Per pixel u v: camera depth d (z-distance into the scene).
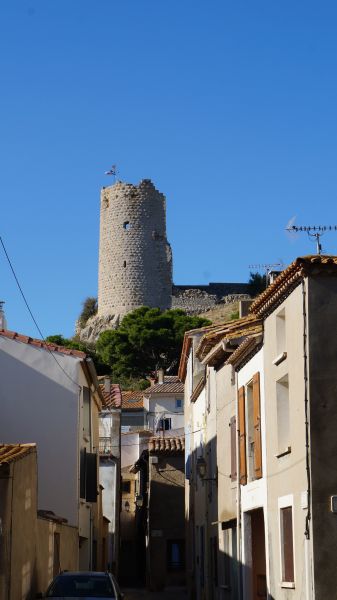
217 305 130.75
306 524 18.22
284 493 20.27
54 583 20.83
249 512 24.55
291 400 19.78
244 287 136.50
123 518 66.50
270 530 21.53
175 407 74.19
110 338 105.06
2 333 31.09
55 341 106.81
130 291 121.44
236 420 25.83
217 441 29.66
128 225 122.62
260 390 22.70
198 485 36.31
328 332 18.72
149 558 48.75
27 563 22.03
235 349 25.83
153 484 49.38
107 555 44.06
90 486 32.72
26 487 22.05
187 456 42.47
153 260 122.62
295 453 19.38
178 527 48.94
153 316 106.62
